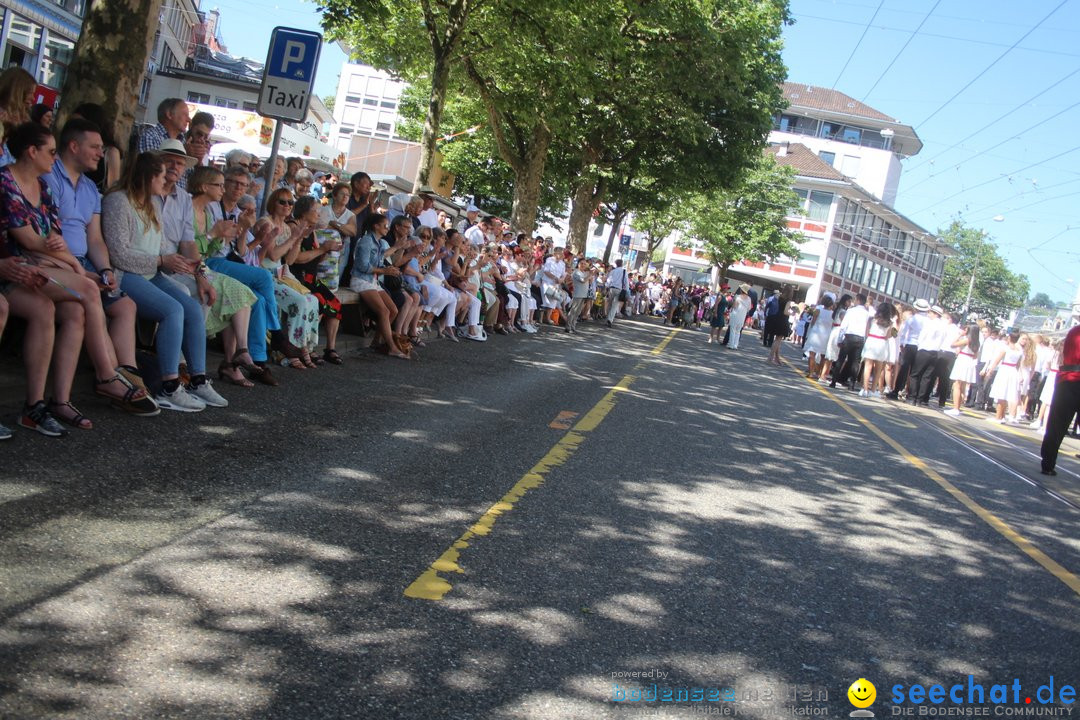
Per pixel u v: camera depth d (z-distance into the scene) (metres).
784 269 72.12
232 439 6.42
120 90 8.79
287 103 10.12
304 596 4.08
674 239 74.88
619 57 23.72
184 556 4.32
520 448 7.63
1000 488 9.82
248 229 8.81
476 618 4.13
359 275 11.88
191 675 3.29
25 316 5.73
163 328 6.93
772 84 34.69
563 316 24.53
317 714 3.15
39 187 6.03
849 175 84.12
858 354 20.56
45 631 3.44
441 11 23.22
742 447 9.57
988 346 23.12
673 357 20.36
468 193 49.16
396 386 9.63
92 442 5.75
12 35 29.97
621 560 5.23
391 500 5.64
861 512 7.43
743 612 4.73
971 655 4.63
